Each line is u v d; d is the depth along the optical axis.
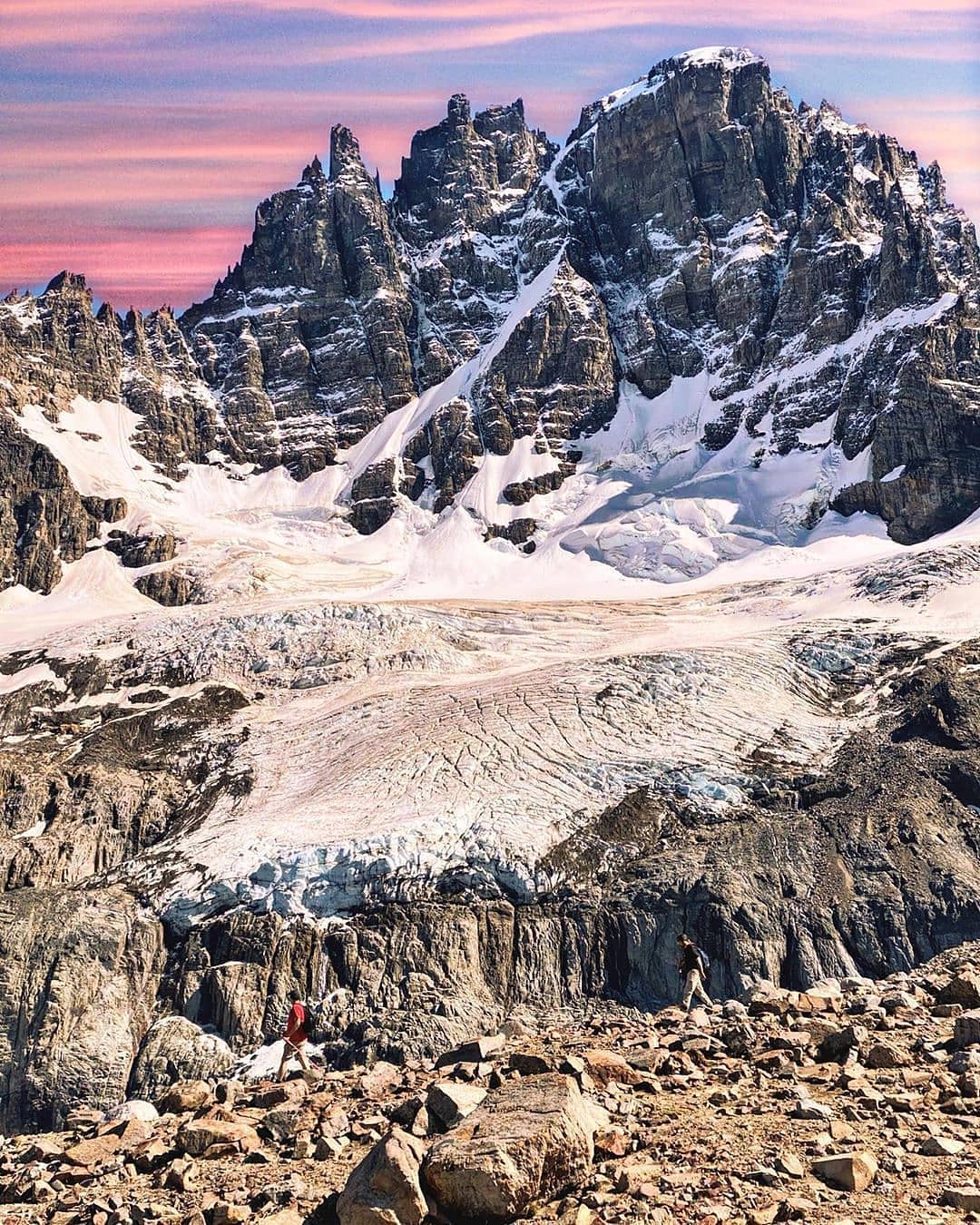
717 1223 15.56
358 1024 103.12
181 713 163.38
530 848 116.38
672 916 108.69
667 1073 23.39
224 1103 28.08
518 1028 30.67
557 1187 17.45
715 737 135.12
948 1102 19.56
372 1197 16.98
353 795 130.88
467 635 181.88
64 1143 26.69
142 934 115.56
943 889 108.25
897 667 147.88
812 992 29.22
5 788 143.25
